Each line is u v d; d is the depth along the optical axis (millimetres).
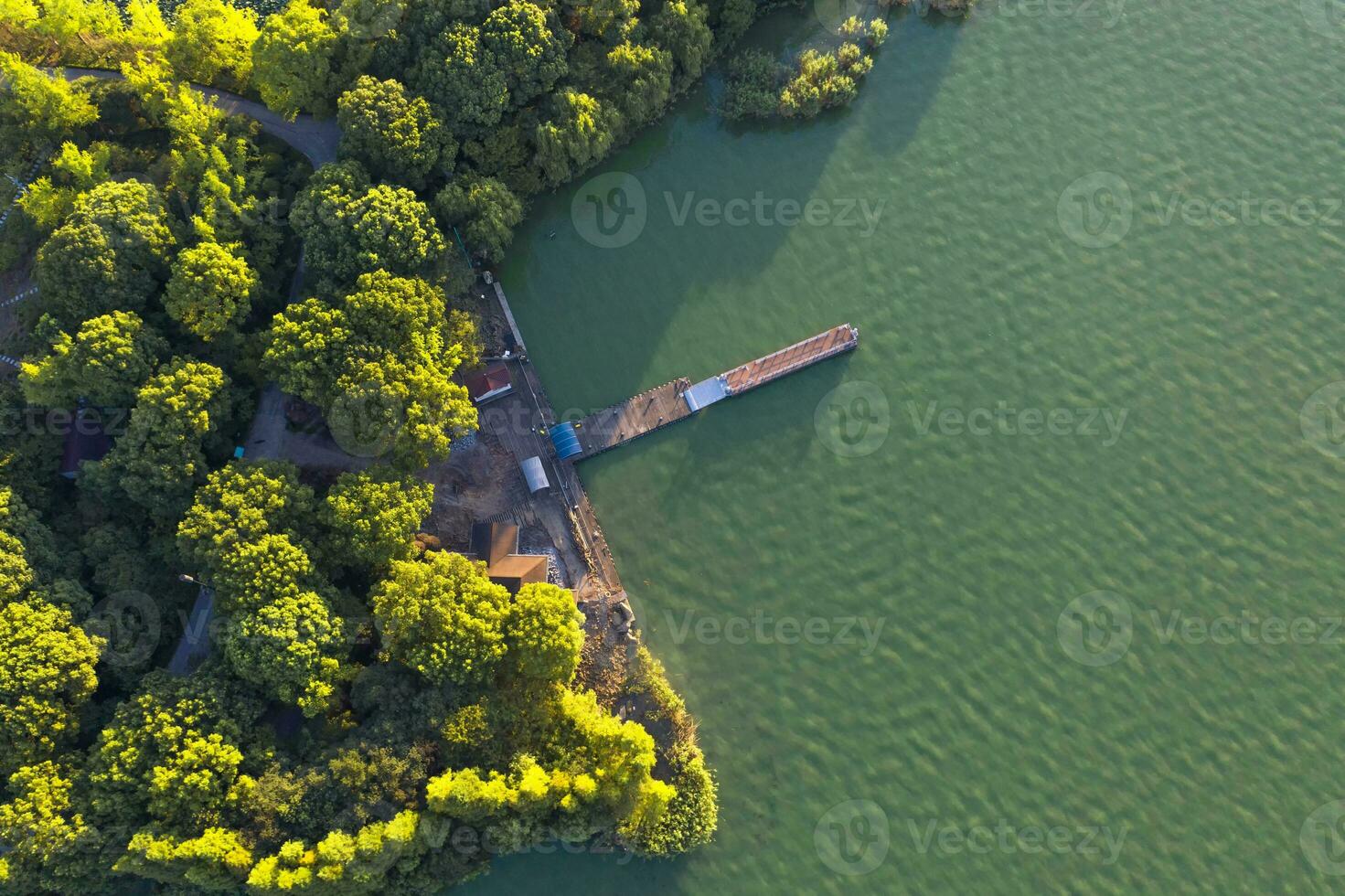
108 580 71500
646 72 85250
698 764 74938
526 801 67625
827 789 76250
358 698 70125
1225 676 79750
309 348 71312
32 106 76562
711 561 80688
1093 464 84375
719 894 73875
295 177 80188
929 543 81875
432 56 78000
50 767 65812
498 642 70250
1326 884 75125
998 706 78312
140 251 72812
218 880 65625
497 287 84438
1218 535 83000
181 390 71438
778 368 84312
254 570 68375
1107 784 76938
